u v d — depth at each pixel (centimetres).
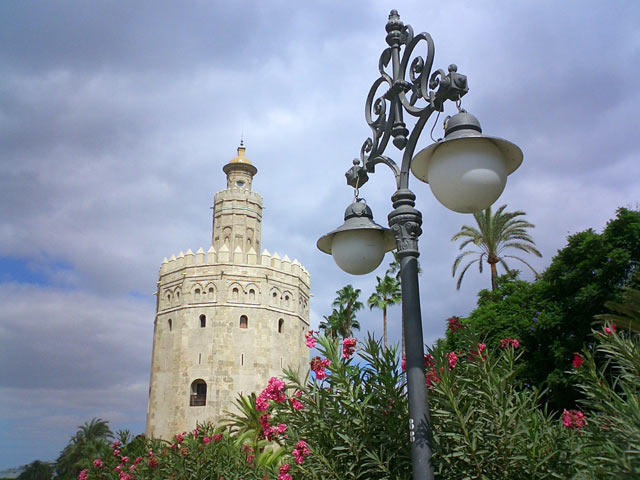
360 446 507
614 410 390
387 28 541
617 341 445
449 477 447
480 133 427
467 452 441
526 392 529
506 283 3250
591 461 371
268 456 1301
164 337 5056
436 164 439
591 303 2211
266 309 5006
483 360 483
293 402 598
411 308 450
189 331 4853
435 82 463
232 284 4953
